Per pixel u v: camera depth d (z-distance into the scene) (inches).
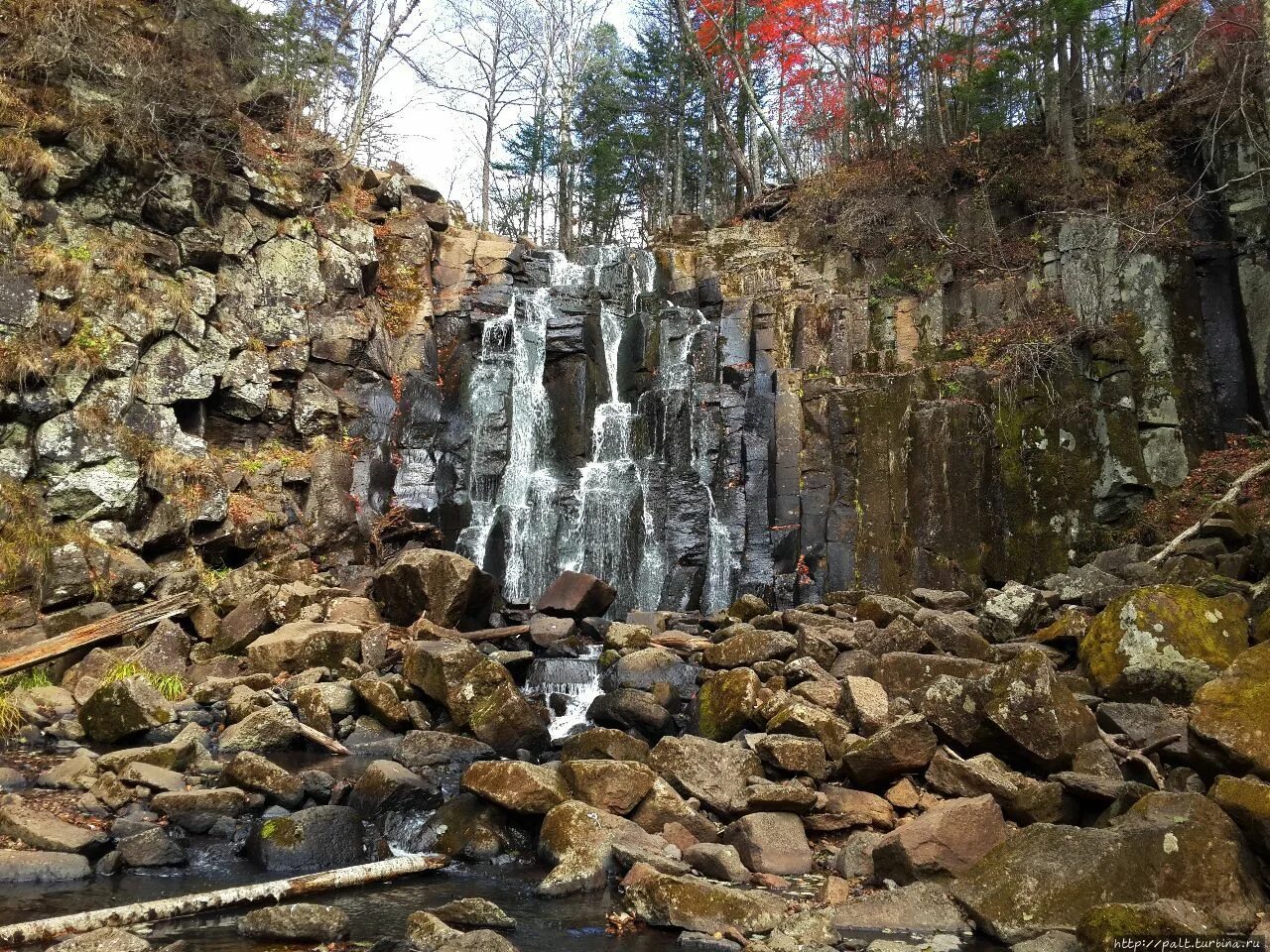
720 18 1106.1
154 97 653.3
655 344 828.6
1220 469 634.8
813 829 297.0
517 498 762.2
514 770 308.5
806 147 1350.9
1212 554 501.4
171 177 662.5
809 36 1083.9
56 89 612.7
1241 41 696.4
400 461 752.3
